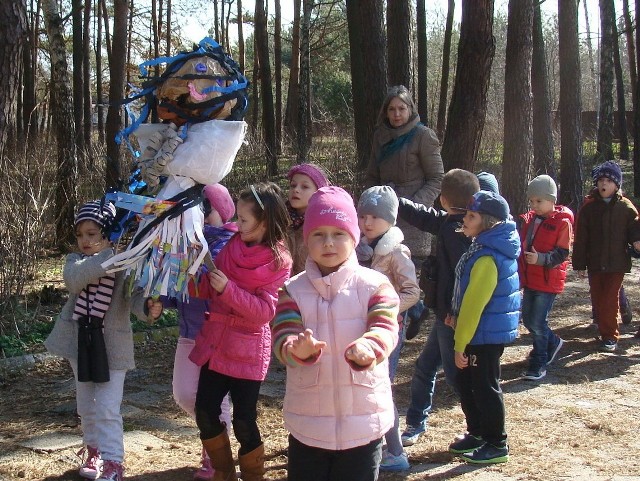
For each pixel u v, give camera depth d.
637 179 20.00
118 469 4.20
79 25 16.03
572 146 16.31
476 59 10.30
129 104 4.36
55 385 6.39
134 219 4.15
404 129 6.19
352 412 3.14
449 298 4.79
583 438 5.16
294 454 3.24
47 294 8.88
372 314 3.13
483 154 19.12
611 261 7.54
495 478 4.47
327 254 3.19
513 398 6.09
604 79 23.97
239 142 3.80
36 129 14.40
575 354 7.52
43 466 4.60
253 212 3.94
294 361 3.02
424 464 4.72
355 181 11.65
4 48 7.05
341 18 34.03
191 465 4.68
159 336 7.84
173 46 32.19
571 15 15.98
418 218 5.10
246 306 3.89
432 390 5.12
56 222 11.48
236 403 4.11
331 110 39.00
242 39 30.45
